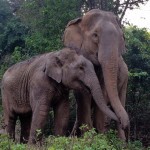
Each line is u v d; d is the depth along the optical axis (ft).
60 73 31.76
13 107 35.76
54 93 32.40
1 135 28.27
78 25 34.65
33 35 53.11
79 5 55.16
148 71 47.98
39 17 55.47
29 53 53.93
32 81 33.22
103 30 32.73
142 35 54.44
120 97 35.01
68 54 32.17
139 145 36.01
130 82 46.80
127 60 48.16
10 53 66.69
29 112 35.01
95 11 34.09
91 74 31.32
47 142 28.45
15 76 35.68
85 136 26.94
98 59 32.60
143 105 47.50
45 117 32.22
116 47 32.40
